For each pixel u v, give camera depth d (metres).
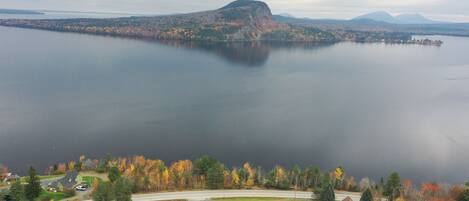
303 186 199.88
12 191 166.25
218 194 186.50
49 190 184.25
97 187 172.12
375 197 189.62
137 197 178.88
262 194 189.12
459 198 180.50
